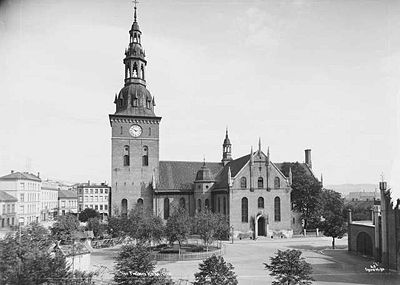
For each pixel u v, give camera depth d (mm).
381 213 44844
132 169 81312
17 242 25500
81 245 36812
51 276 25234
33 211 46375
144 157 82438
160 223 56344
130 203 80625
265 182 77500
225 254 54281
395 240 42812
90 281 28172
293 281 28875
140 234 54406
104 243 63938
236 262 47812
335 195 81938
